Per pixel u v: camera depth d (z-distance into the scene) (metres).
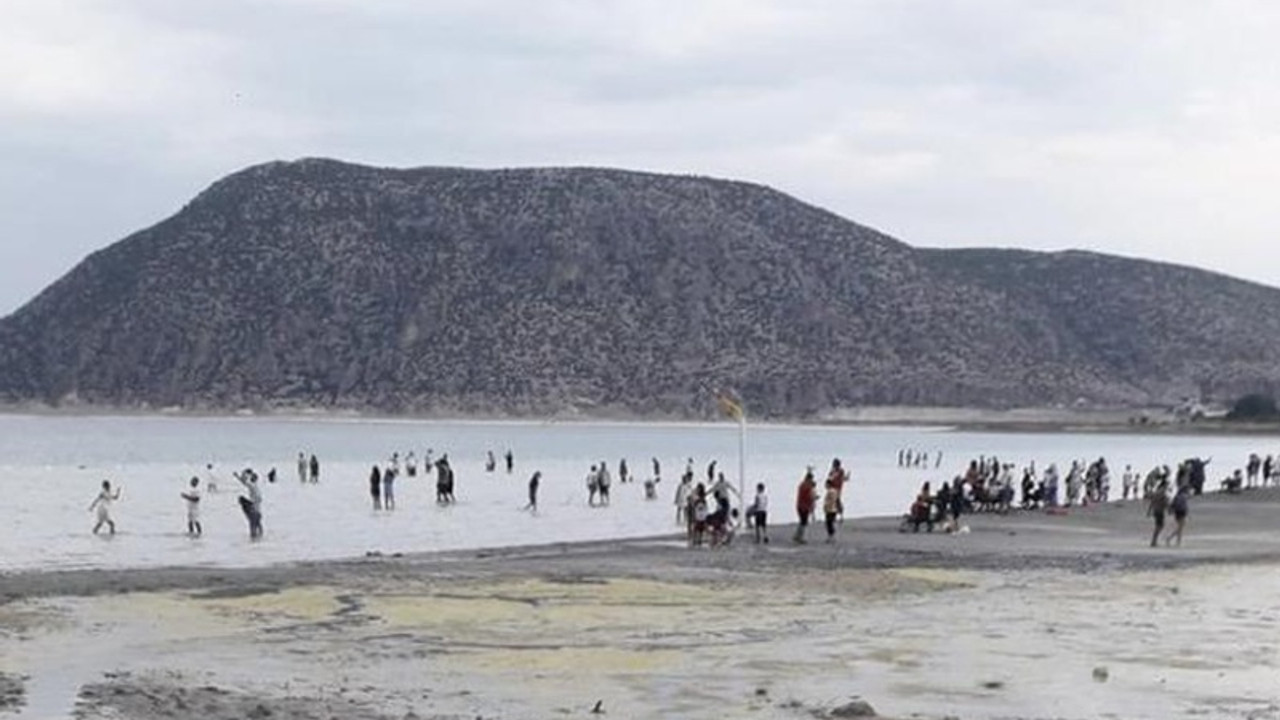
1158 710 17.98
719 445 181.50
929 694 18.89
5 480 91.31
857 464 132.75
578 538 49.38
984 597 29.41
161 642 22.69
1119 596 29.78
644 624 25.09
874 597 29.25
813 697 18.62
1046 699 18.62
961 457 150.75
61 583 29.78
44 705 17.11
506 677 19.91
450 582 30.84
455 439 191.00
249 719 16.62
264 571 33.06
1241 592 30.62
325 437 194.12
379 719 16.84
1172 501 48.47
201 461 124.62
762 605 27.81
